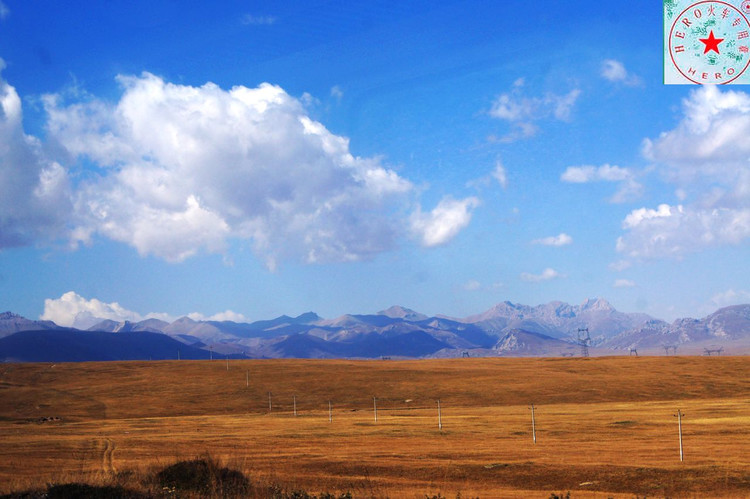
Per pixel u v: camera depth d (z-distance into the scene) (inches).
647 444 3437.5
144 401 7357.3
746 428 3880.4
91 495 1245.1
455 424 4731.8
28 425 5620.1
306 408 7003.0
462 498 1985.7
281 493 1374.3
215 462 1471.5
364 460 3006.9
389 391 7613.2
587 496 2174.0
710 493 2272.4
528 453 3208.7
